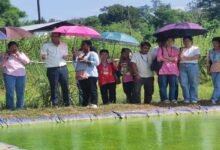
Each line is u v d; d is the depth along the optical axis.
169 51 14.18
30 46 19.78
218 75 14.36
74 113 12.52
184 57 14.20
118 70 14.54
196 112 13.39
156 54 14.33
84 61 13.52
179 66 14.32
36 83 14.34
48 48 13.28
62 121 12.16
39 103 14.04
